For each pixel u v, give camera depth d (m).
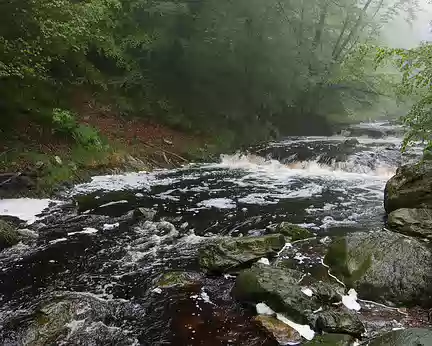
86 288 5.27
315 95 19.67
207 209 8.70
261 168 13.35
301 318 4.37
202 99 16.31
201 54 16.03
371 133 18.14
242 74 17.09
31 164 9.70
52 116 11.31
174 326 4.46
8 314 4.61
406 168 8.31
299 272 5.43
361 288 5.03
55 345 4.09
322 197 9.68
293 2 18.89
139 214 8.02
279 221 7.92
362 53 11.85
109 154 11.95
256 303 4.71
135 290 5.23
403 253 5.35
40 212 8.14
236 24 16.88
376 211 8.55
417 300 4.83
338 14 20.69
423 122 6.53
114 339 4.23
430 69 6.25
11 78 10.68
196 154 14.34
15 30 9.90
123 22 15.66
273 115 18.62
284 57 18.55
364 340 4.08
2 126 10.30
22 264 5.91
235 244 6.11
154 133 14.29
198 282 5.43
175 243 6.78
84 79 13.92
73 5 11.30
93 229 7.34
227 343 4.15
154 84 15.54
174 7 15.95
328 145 15.08
